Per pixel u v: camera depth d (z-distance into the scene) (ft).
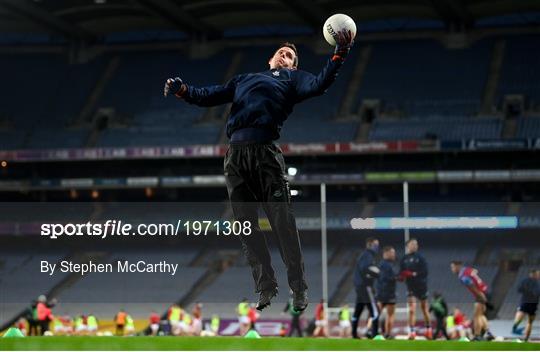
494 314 112.88
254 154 27.27
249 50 202.59
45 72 208.23
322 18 191.21
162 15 188.14
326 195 185.37
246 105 27.48
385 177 172.24
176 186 179.63
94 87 202.80
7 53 212.02
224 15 193.06
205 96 28.55
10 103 200.34
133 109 196.03
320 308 94.07
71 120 194.80
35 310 86.38
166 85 28.30
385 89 189.16
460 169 171.63
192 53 205.36
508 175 166.61
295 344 29.01
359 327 95.66
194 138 184.96
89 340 29.91
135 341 29.60
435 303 81.20
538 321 77.61
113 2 183.32
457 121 176.96
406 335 80.69
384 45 200.34
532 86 181.57
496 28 195.21
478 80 185.88
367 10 188.75
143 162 188.96
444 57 193.57
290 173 151.53
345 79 194.39
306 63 193.57
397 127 179.22
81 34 206.59
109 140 188.14
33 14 188.85
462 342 33.17
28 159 180.75
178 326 105.09
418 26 200.44
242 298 65.87
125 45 211.00
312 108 189.06
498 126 173.68
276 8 186.80
